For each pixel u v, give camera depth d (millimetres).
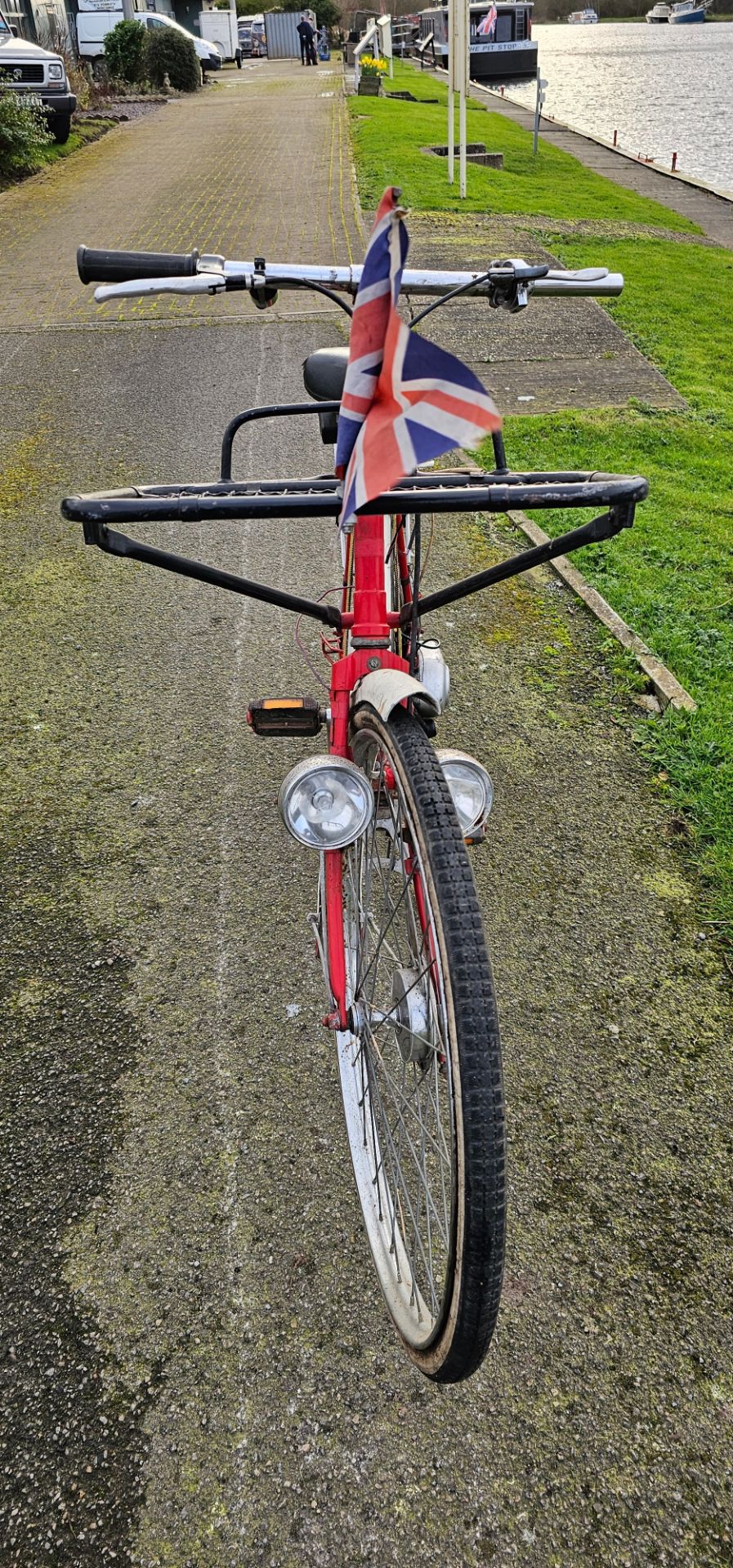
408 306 9211
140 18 26656
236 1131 2600
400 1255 2078
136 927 3199
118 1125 2615
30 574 5156
